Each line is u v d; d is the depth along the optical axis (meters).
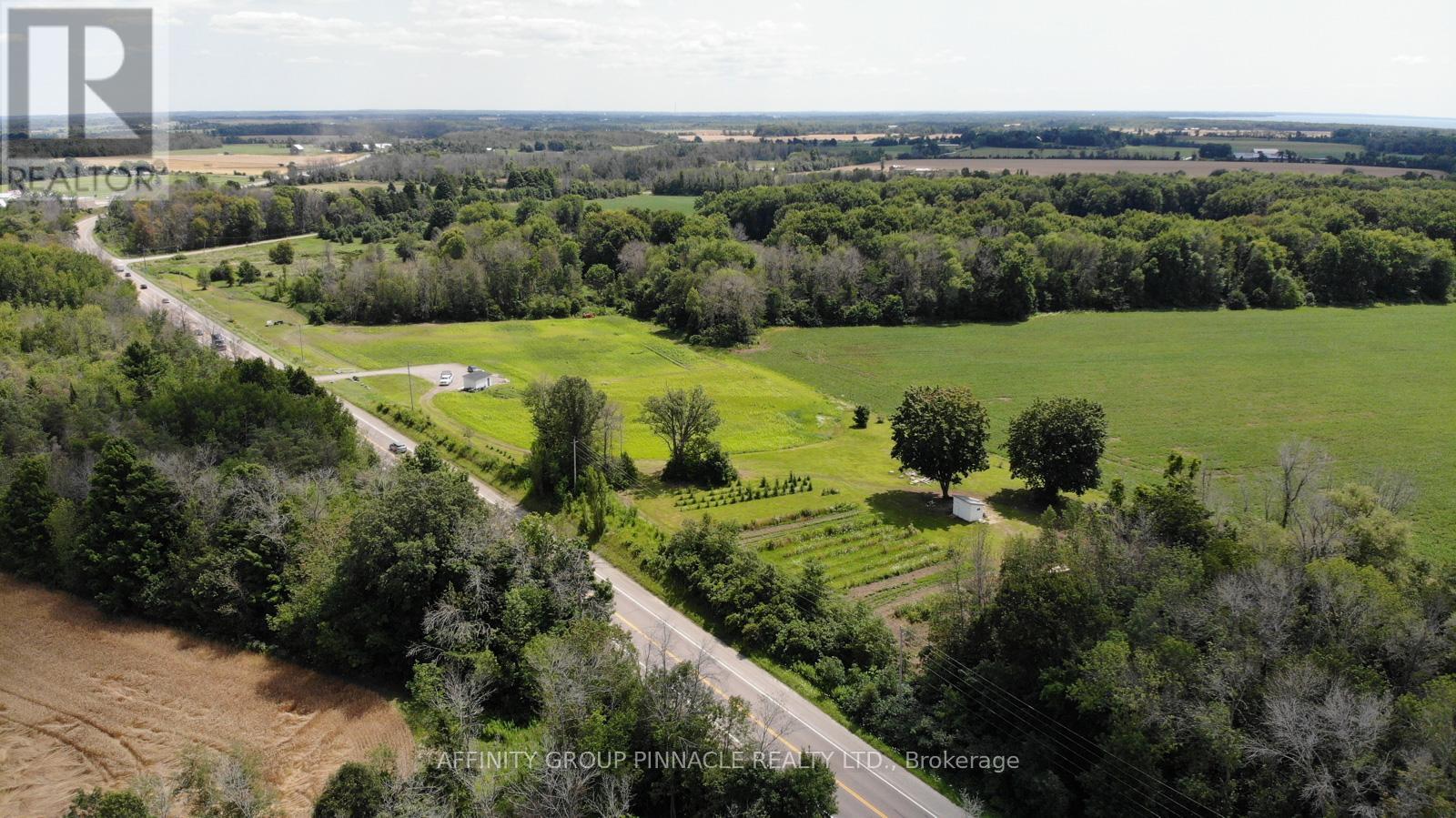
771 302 175.62
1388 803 42.44
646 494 93.56
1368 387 134.25
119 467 67.44
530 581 61.78
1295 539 66.75
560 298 186.38
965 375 142.88
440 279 176.12
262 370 95.44
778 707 55.72
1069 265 190.12
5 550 73.12
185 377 100.69
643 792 48.56
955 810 49.97
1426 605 56.34
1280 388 134.38
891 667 59.69
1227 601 54.41
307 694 58.59
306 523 67.38
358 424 109.38
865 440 115.81
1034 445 92.50
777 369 146.88
